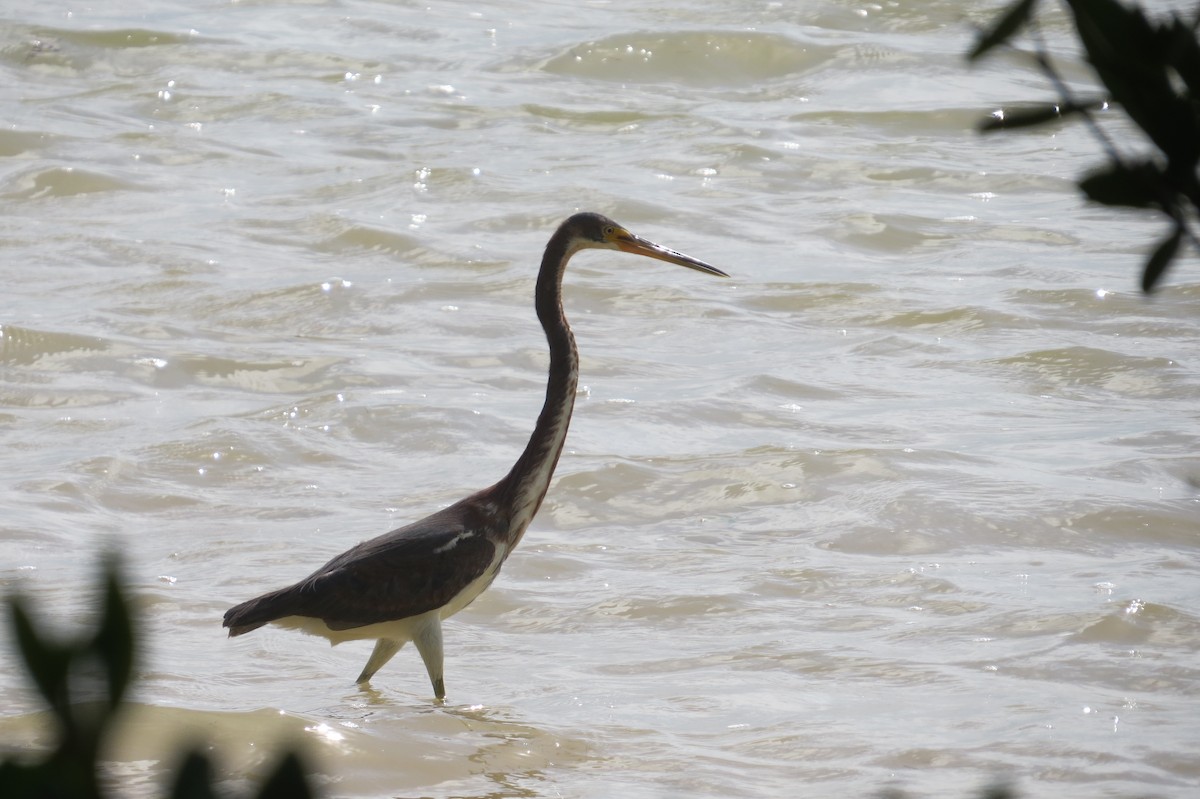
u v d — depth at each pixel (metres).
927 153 28.16
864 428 15.65
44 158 26.03
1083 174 2.53
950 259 22.34
